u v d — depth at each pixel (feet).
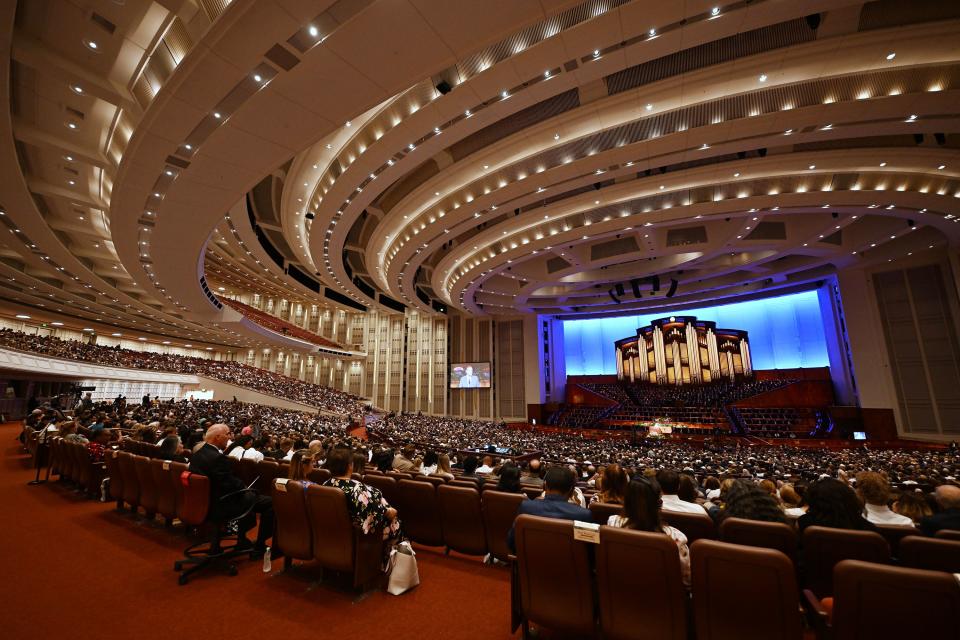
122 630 7.75
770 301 88.17
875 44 26.40
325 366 125.18
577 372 110.93
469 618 8.36
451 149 41.55
